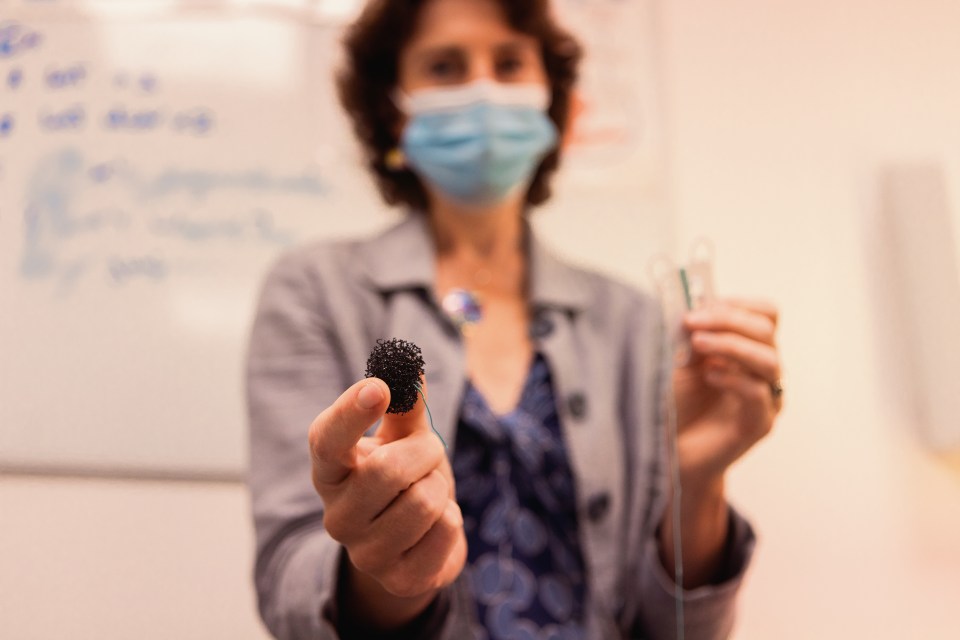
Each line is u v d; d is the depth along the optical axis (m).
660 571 0.62
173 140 1.15
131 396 1.06
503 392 0.67
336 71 0.87
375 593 0.48
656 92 1.21
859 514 1.05
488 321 0.73
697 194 1.18
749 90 1.21
